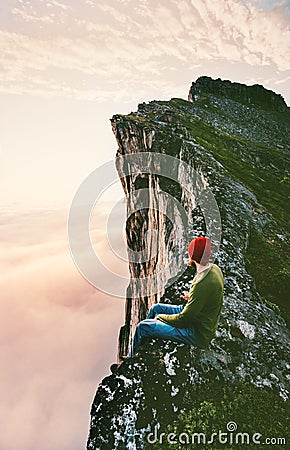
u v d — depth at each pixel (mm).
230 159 24922
